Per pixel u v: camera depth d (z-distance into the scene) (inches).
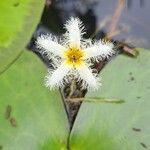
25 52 6.9
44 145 6.9
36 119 6.9
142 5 7.7
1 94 6.8
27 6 6.9
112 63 7.1
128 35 7.6
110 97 7.0
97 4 7.7
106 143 6.9
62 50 7.2
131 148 6.9
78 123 7.0
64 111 7.0
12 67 6.9
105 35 7.6
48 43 7.1
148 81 7.0
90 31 7.6
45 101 6.9
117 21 7.7
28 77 6.9
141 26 7.7
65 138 6.9
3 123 6.8
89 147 6.9
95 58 7.3
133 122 6.9
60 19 7.6
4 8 6.9
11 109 6.8
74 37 7.2
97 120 7.0
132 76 7.0
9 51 6.9
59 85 7.1
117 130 6.9
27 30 6.9
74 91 7.4
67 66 7.1
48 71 7.1
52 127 6.9
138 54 7.1
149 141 6.9
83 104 7.0
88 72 7.1
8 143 6.8
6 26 6.9
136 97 7.0
